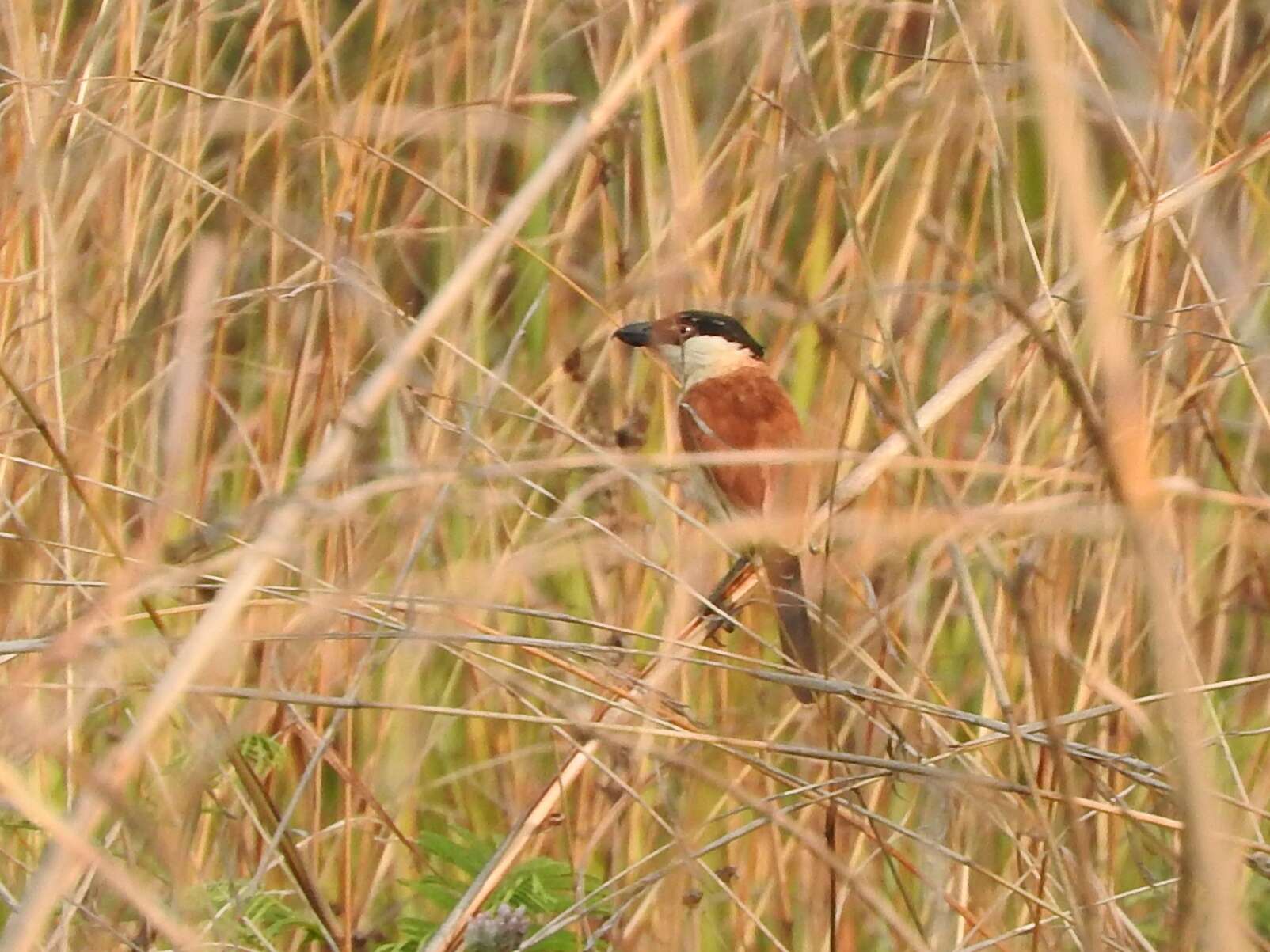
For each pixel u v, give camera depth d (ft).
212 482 23.88
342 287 22.68
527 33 24.80
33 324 21.35
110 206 24.11
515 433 25.61
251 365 25.04
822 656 17.35
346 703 16.17
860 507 23.95
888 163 23.66
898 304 24.49
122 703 19.65
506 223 14.15
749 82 23.03
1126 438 10.77
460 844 21.33
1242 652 25.40
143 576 13.34
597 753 21.89
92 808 11.93
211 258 13.70
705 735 17.03
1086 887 13.84
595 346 26.13
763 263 15.30
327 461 13.25
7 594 21.97
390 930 21.99
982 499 24.08
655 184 25.70
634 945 21.22
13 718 14.47
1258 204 23.29
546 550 18.81
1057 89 10.60
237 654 20.01
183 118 23.88
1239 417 26.04
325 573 22.45
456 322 24.75
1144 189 21.94
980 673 23.07
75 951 17.85
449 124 25.38
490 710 24.35
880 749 22.57
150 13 25.03
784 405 24.43
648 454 25.29
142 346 23.22
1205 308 22.36
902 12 24.99
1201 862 10.53
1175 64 24.09
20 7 22.53
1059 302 20.35
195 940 11.60
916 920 17.57
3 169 22.41
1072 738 21.29
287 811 17.98
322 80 23.39
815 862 21.95
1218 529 23.79
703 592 24.14
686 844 17.65
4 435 20.70
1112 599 22.43
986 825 20.62
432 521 17.92
